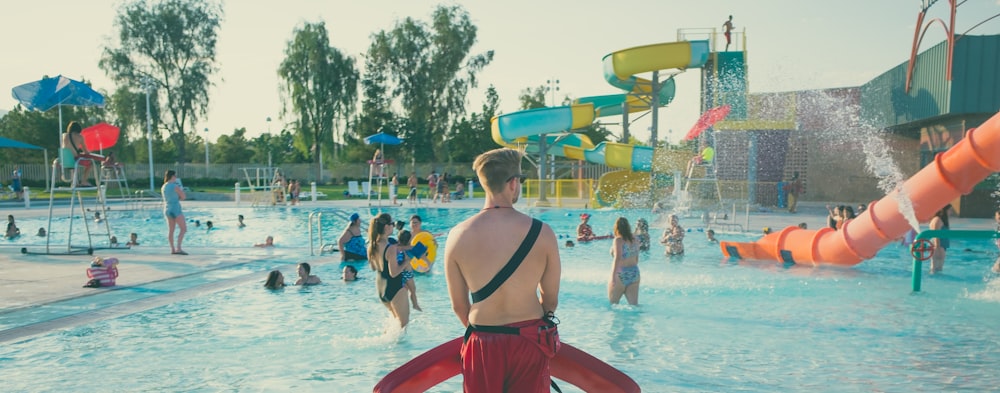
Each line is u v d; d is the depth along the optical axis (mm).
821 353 5930
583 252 13305
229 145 70938
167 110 51062
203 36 51812
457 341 2713
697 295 8664
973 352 5902
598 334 6668
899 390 4891
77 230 19328
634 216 21969
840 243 10633
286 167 54000
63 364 5500
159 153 60500
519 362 2484
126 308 7570
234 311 7578
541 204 26344
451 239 2615
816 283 9547
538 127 24594
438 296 8617
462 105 59562
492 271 2508
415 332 6703
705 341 6375
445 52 58375
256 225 20750
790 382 5105
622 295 8320
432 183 32625
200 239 16797
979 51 19219
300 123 53469
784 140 25547
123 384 5016
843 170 29172
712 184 25625
